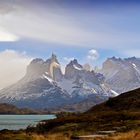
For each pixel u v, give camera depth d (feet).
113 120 350.43
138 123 300.81
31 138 179.83
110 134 216.33
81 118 377.71
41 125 385.29
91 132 256.93
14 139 176.35
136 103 487.20
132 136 183.93
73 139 189.47
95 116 384.68
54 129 314.76
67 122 367.25
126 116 361.71
